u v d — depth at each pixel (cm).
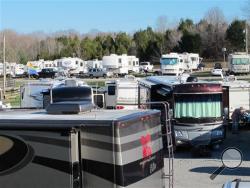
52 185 634
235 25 11438
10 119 651
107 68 8838
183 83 2241
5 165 648
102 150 624
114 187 623
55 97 881
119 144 622
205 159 1978
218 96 2198
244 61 7869
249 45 10256
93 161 628
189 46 11931
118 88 2752
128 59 9088
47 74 8950
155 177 758
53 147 630
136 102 2752
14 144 645
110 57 8850
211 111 2183
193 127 2150
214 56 11912
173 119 2170
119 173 621
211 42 11856
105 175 625
